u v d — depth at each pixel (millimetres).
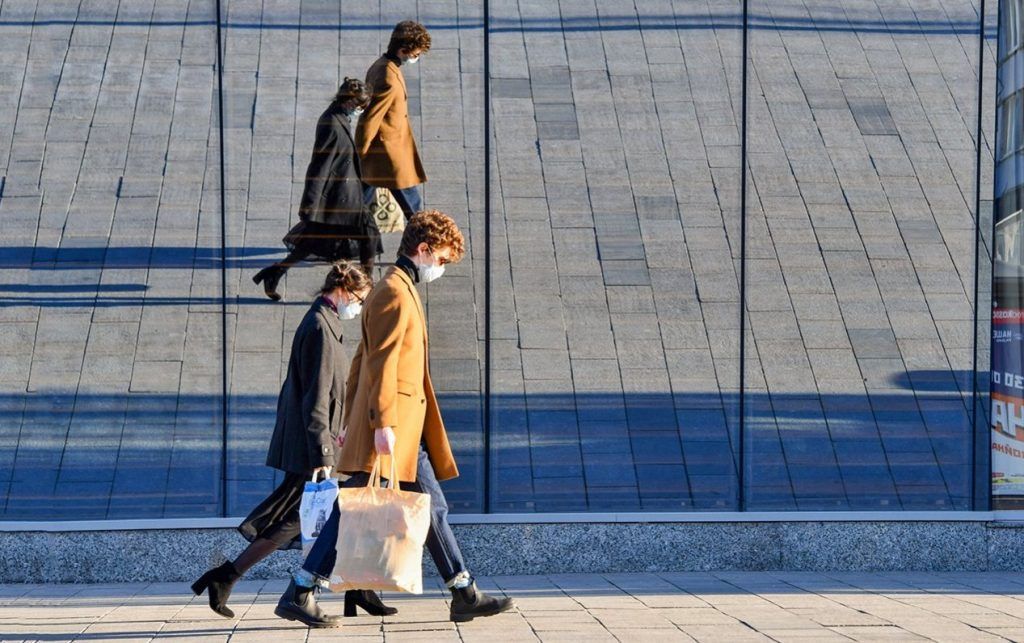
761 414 13914
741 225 14219
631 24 14461
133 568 13172
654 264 14078
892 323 14148
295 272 13805
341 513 9852
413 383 10391
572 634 10078
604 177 14180
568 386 13812
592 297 13977
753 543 13734
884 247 14266
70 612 11305
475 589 10695
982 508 13992
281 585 12961
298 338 10789
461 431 13672
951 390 14086
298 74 14008
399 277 10469
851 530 13789
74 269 13594
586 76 14305
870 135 14430
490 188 14047
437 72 14148
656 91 14359
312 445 10430
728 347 14008
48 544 13078
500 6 14281
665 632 10172
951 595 12086
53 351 13453
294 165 13914
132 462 13352
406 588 9797
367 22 14109
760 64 14469
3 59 13844
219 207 13805
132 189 13766
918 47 14570
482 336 13805
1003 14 14500
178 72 13953
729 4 14516
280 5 14055
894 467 13938
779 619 10734
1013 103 14477
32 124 13797
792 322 14094
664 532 13648
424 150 14047
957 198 14359
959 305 14203
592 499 13688
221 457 13445
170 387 13508
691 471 13789
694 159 14281
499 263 13930
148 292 13641
